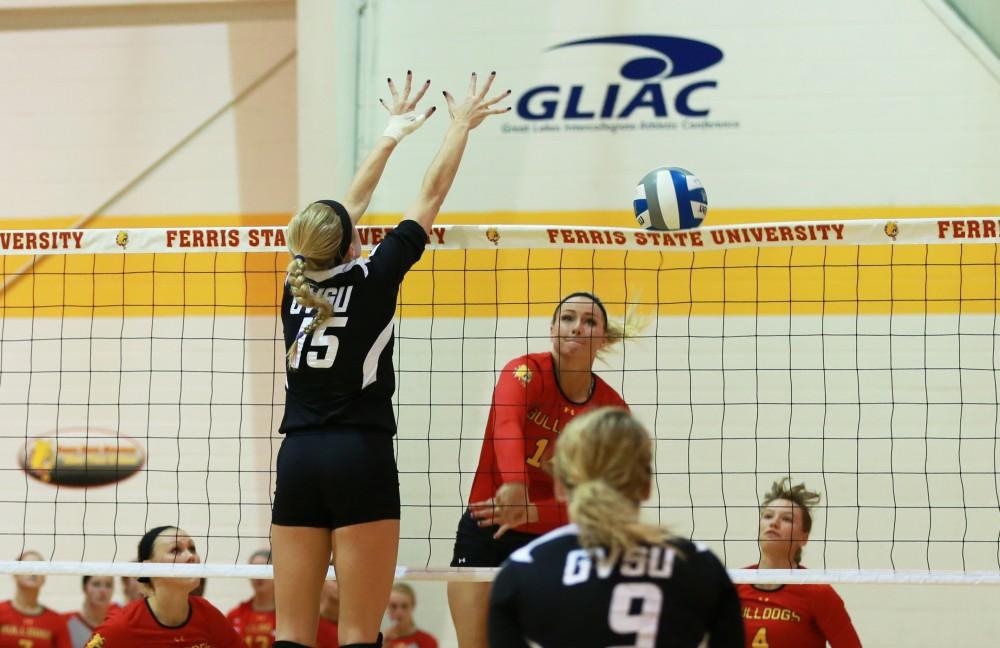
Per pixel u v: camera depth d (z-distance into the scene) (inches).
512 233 479.5
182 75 876.0
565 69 781.9
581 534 263.1
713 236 481.7
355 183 451.2
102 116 875.4
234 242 490.9
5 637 795.4
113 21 879.7
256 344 836.6
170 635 543.2
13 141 872.9
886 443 731.4
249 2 872.9
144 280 846.5
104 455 834.2
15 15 881.5
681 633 256.4
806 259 741.9
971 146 747.4
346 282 395.2
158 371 840.9
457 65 788.0
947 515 722.2
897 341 733.3
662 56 776.3
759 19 774.5
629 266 751.1
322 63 791.7
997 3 751.1
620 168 770.8
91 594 808.9
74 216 869.2
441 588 767.1
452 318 758.5
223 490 824.3
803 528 531.8
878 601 723.4
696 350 747.4
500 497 476.4
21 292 854.5
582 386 510.9
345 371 386.6
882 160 753.6
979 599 717.3
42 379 847.7
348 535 377.4
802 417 738.8
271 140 871.1
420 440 755.4
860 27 767.1
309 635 381.4
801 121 762.8
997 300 726.5
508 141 778.2
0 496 837.2
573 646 254.8
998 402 721.0
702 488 740.7
